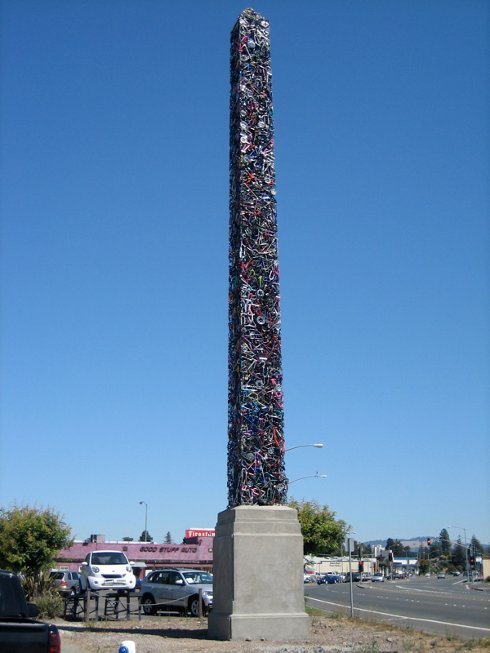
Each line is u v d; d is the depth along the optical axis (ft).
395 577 530.27
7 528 153.07
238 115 89.10
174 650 63.67
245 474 78.59
